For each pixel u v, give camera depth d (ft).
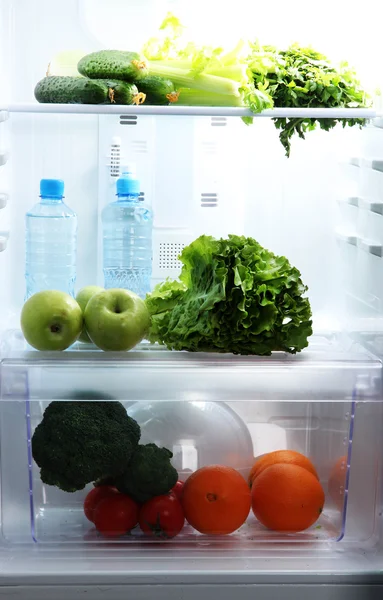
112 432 4.30
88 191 5.10
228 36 4.92
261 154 5.13
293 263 5.21
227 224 5.17
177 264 5.18
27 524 4.45
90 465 4.25
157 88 4.32
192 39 4.91
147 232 5.15
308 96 4.42
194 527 4.46
